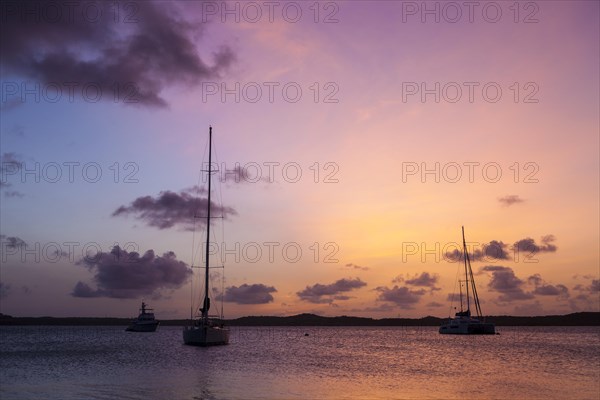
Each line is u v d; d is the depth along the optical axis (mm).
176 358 67625
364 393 40219
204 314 79125
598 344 115500
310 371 54656
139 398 37156
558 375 52125
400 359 72125
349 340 145875
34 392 39438
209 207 78375
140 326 179250
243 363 62438
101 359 67625
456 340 133750
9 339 142125
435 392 40938
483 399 38031
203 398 37406
